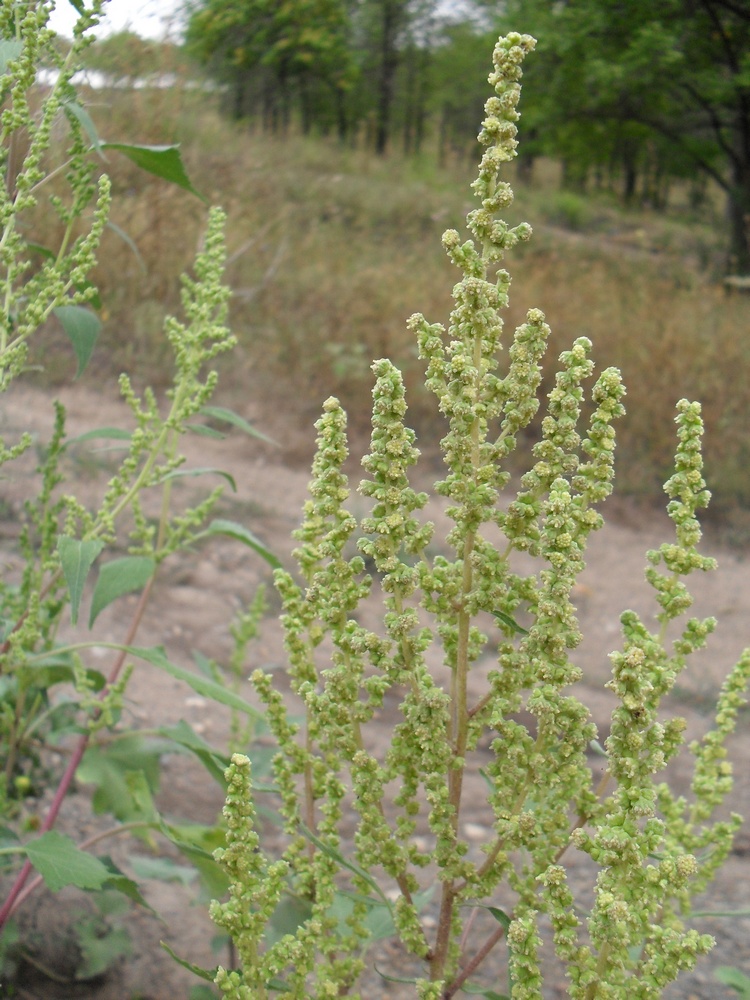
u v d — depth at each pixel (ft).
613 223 81.41
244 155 43.37
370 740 12.60
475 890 4.48
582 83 59.00
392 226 48.67
